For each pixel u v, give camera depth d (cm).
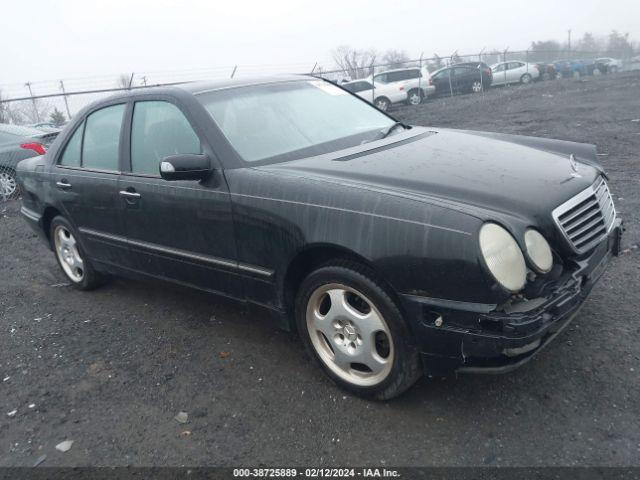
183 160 328
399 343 274
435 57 2734
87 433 304
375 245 266
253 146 350
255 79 421
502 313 244
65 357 391
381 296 273
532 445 257
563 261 277
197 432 295
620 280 404
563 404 281
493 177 296
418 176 296
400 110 2159
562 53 4544
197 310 445
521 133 1138
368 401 303
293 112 394
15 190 992
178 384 342
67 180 458
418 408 292
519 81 3044
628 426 262
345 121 408
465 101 2164
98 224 440
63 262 522
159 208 374
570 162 332
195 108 365
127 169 404
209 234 348
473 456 255
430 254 252
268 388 326
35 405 336
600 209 305
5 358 399
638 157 797
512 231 251
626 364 306
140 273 425
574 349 325
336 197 285
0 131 997
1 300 515
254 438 285
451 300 252
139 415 315
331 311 301
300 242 296
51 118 1744
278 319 335
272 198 308
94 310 469
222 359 364
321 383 325
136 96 410
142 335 412
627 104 1449
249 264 333
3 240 738
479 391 300
